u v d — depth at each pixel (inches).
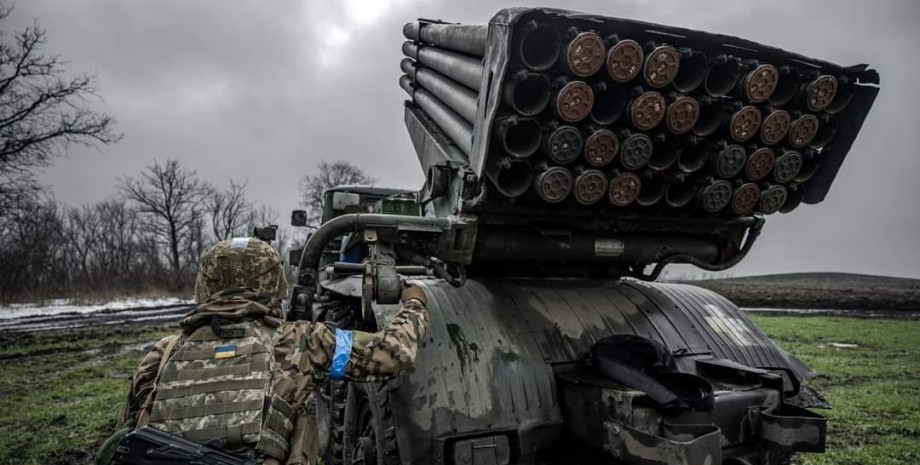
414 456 98.0
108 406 257.4
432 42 144.3
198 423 62.7
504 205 110.7
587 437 100.6
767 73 103.5
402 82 183.3
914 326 520.7
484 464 98.0
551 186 101.7
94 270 1024.2
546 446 106.4
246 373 67.0
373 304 115.3
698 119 107.7
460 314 115.4
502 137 97.0
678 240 132.1
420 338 83.4
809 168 121.5
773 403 103.8
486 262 134.3
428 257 115.5
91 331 502.6
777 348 136.3
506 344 111.3
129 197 1435.8
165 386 65.2
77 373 331.9
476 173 102.3
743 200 116.9
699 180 113.9
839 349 401.4
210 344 69.1
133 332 501.4
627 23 94.1
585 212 116.6
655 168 108.1
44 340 454.6
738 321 139.9
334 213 235.6
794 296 774.5
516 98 99.4
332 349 74.6
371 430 122.9
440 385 102.6
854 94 117.3
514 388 106.1
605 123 100.4
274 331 73.8
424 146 149.6
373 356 75.9
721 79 105.4
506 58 88.8
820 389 284.0
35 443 210.2
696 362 119.4
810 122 111.3
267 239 87.9
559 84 94.3
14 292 831.7
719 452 85.0
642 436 87.9
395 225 106.6
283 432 67.4
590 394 99.9
